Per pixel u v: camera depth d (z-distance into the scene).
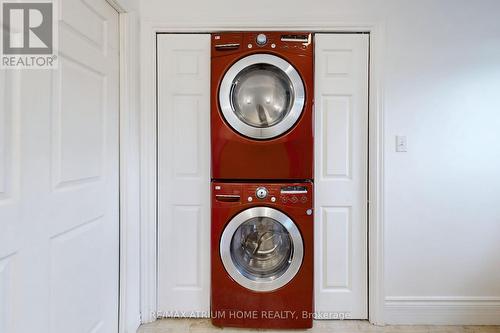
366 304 1.94
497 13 1.88
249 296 1.79
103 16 1.57
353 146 1.93
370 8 1.89
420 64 1.90
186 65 1.94
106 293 1.62
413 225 1.92
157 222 1.95
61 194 1.23
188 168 1.95
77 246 1.34
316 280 1.94
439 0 1.89
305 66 1.76
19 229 1.02
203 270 1.95
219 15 1.90
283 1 1.90
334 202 1.94
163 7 1.90
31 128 1.07
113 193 1.68
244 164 1.78
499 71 1.90
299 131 1.76
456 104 1.90
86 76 1.41
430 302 1.91
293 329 1.82
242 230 1.83
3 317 0.96
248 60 1.77
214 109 1.79
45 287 1.14
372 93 1.90
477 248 1.91
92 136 1.47
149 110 1.91
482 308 1.91
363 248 1.94
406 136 1.90
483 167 1.91
